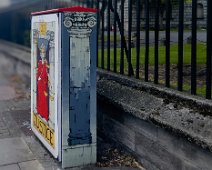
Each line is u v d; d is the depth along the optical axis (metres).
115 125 5.29
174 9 8.09
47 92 4.89
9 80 13.91
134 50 7.01
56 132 4.66
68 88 4.47
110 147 5.32
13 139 5.74
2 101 8.94
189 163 3.74
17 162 4.84
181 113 3.92
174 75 6.43
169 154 4.06
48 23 4.74
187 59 7.82
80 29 4.44
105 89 5.57
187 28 10.23
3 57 21.50
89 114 4.63
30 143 5.54
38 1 11.11
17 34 18.17
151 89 4.66
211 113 3.64
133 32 6.85
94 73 4.59
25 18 15.37
